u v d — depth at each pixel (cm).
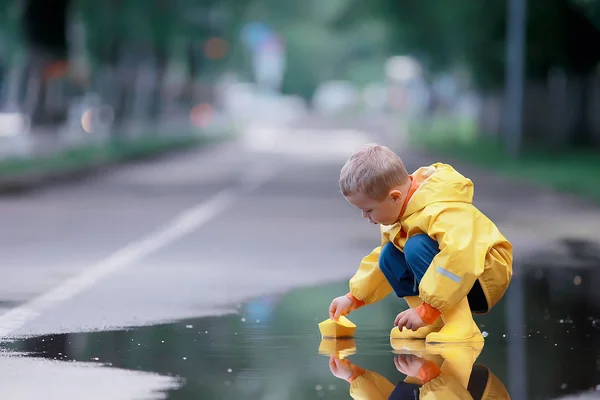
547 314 1205
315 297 1401
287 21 18225
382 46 13400
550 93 7544
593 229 2447
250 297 1403
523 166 5128
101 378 839
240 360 914
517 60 5772
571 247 2070
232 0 10231
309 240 2258
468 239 948
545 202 3288
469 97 11131
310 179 4688
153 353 955
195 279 1617
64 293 1456
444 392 776
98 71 8062
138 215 2916
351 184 971
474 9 6644
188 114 10844
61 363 909
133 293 1451
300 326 1123
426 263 965
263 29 18562
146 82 9331
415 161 6106
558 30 5994
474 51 6819
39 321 1185
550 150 6494
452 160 6153
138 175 4991
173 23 7738
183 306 1312
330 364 891
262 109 15525
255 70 19938
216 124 11831
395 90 17788
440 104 13075
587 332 1063
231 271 1725
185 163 6153
